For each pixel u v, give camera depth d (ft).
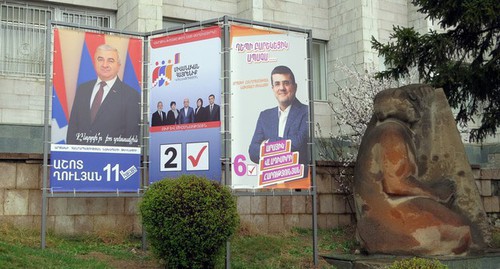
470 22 38.47
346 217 43.14
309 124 34.14
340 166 43.62
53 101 33.71
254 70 32.60
